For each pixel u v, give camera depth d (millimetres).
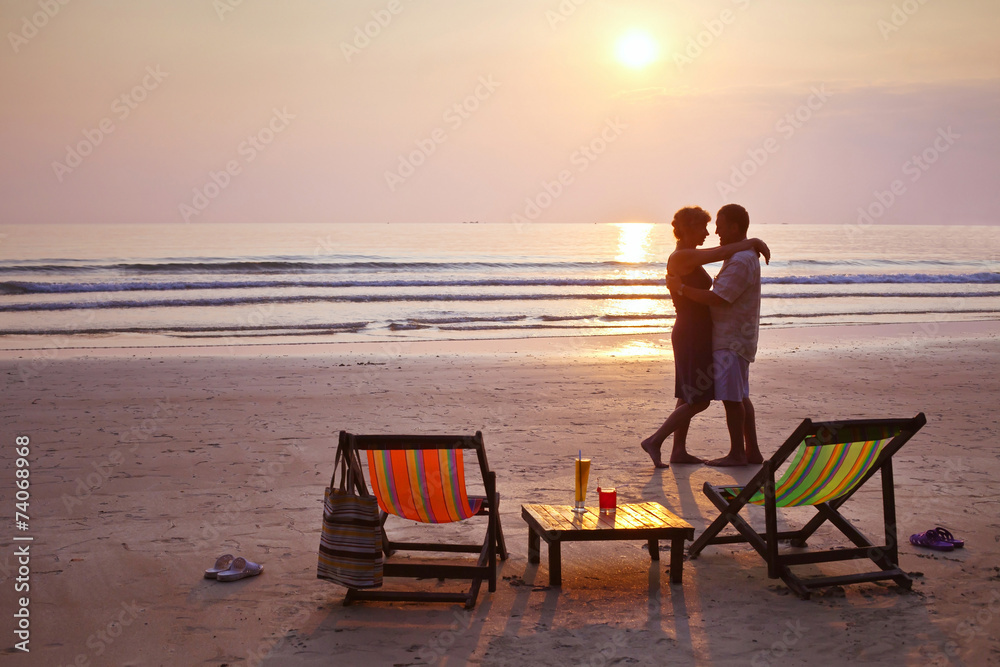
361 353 14234
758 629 3701
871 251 58969
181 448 7250
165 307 22562
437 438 3814
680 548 4250
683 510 5648
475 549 4648
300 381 10945
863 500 5844
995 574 4410
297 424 8289
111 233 79938
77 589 4152
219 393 10016
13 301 22766
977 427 8242
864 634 3641
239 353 14281
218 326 18719
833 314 22141
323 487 6102
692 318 6613
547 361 13133
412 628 3729
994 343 15898
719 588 4234
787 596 4117
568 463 6895
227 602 4020
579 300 25578
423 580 4410
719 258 6480
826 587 4234
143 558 4609
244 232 88562
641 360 13320
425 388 10484
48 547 4766
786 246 67500
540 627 3736
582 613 3902
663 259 45969
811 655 3432
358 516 3869
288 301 24219
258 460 6859
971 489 6082
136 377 11180
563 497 5895
